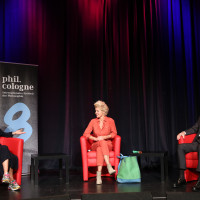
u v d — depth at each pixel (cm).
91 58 473
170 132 470
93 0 481
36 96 413
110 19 480
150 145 466
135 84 474
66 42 463
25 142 399
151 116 469
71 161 454
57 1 468
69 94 458
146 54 476
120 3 480
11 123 392
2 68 393
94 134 379
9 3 445
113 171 329
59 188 312
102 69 470
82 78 466
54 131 456
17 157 316
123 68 474
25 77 407
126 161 340
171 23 482
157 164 470
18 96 400
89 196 278
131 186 316
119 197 278
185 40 479
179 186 307
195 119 470
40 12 460
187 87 473
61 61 464
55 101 459
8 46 440
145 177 374
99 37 474
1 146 305
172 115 469
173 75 477
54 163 452
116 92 471
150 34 479
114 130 374
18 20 448
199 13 480
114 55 476
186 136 343
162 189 298
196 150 317
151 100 471
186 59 476
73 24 468
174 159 462
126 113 468
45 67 458
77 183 340
